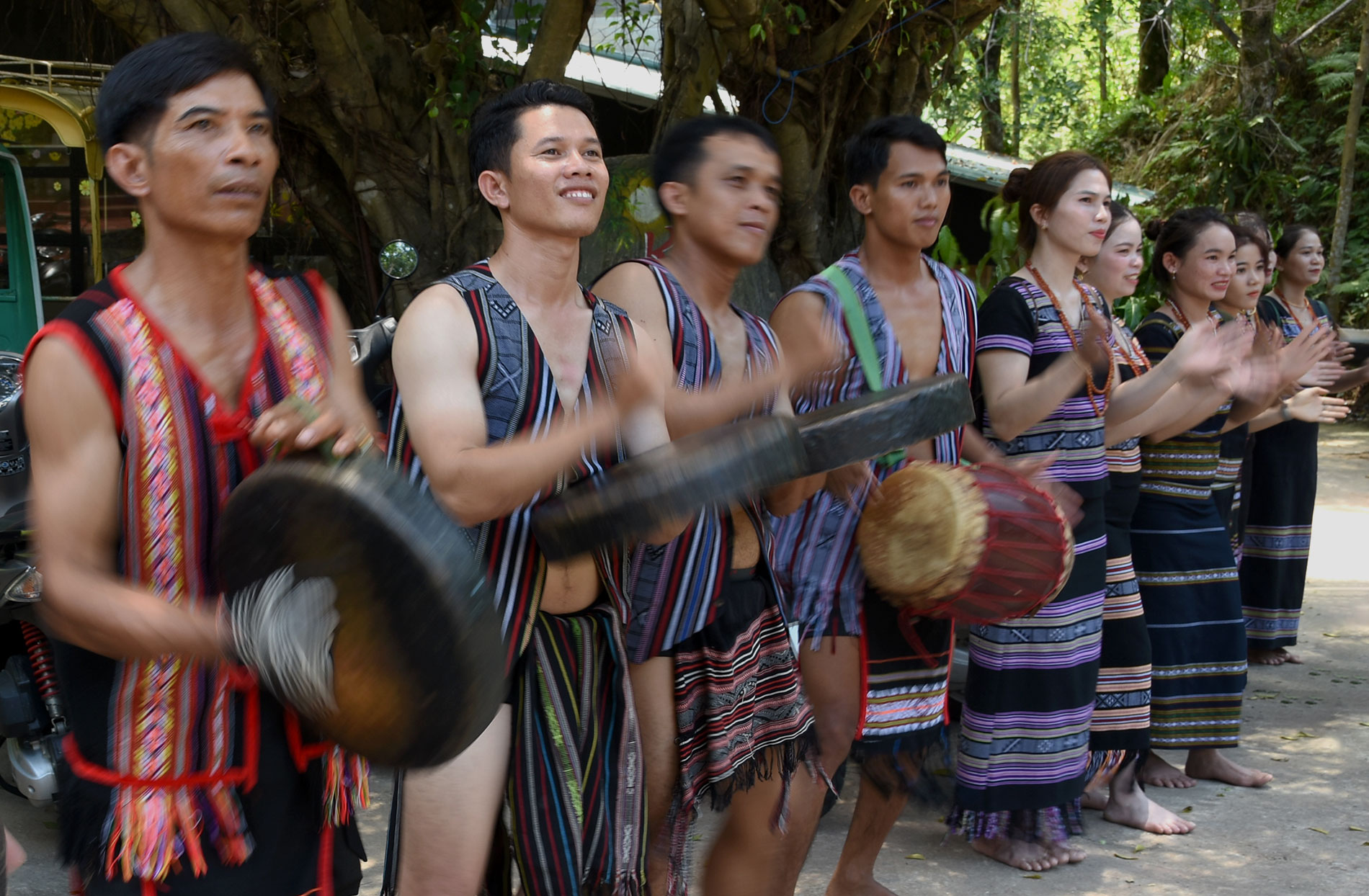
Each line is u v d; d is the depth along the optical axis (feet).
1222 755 15.20
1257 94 60.64
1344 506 34.37
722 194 8.54
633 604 7.95
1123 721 12.81
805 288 9.99
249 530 5.29
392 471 5.32
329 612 5.18
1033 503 9.16
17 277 28.07
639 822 7.46
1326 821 13.16
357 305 23.35
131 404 5.59
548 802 7.09
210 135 5.65
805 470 6.61
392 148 20.52
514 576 7.01
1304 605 23.39
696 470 6.28
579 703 7.25
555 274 7.29
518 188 7.16
